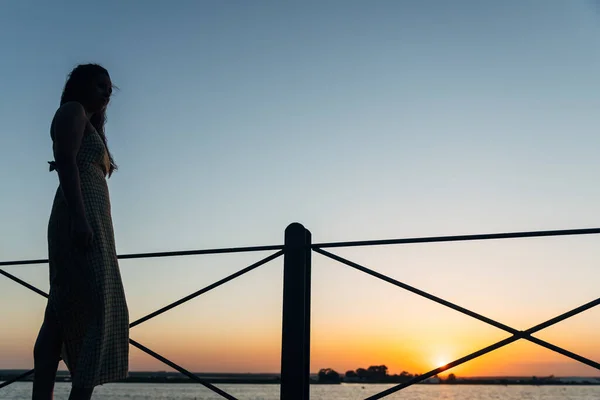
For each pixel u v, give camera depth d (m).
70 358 2.59
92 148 2.60
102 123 2.90
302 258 3.12
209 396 198.62
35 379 2.55
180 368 3.30
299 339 3.00
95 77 2.74
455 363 2.79
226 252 3.32
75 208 2.38
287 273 3.11
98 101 2.75
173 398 186.12
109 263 2.53
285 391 2.96
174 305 3.38
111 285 2.52
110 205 2.66
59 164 2.42
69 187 2.39
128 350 2.61
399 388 2.89
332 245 3.12
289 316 3.05
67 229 2.52
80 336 2.55
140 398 185.50
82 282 2.48
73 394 2.38
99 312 2.45
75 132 2.47
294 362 2.99
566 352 2.61
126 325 2.60
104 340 2.44
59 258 2.53
